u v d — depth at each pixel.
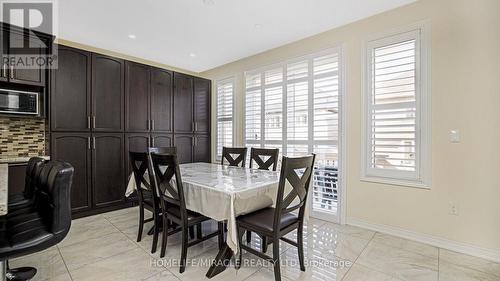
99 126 3.35
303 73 3.46
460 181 2.32
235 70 4.49
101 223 3.04
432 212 2.47
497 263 2.11
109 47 3.77
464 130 2.29
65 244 2.46
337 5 2.61
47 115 2.95
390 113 2.71
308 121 3.38
